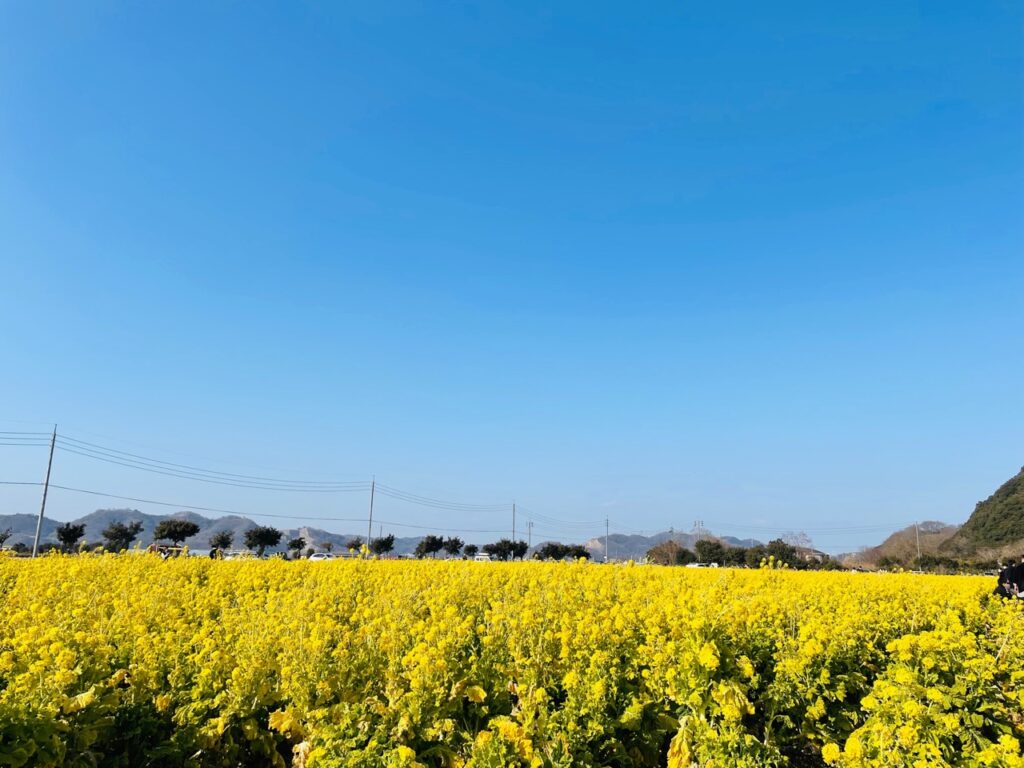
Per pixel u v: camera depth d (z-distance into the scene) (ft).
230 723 21.02
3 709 16.10
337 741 17.57
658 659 22.99
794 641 26.53
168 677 21.54
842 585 51.85
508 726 18.43
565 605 30.94
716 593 32.45
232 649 24.48
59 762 16.31
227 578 45.57
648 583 43.32
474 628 30.30
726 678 23.08
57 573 42.06
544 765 18.71
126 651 22.44
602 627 25.39
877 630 34.30
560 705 22.98
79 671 18.70
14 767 15.49
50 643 21.13
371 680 21.99
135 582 37.70
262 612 28.53
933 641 25.23
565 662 23.31
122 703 19.89
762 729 24.25
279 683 22.20
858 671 28.94
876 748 19.30
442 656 21.80
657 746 22.25
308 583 39.73
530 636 24.91
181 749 19.54
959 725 21.30
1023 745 23.07
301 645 22.43
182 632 25.38
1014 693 24.61
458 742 20.58
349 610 34.63
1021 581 54.54
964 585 63.41
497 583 44.88
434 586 41.04
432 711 20.16
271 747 21.53
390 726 19.54
